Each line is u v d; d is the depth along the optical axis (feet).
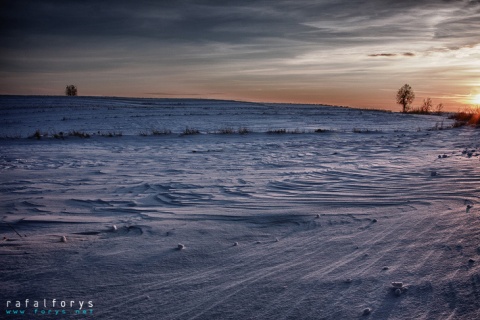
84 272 10.30
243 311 8.25
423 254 10.62
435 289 8.71
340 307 8.23
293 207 16.52
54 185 23.13
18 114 115.44
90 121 96.27
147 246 12.24
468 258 10.12
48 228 14.40
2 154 41.65
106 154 41.14
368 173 24.21
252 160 34.04
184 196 19.39
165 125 87.30
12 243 12.63
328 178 23.15
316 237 12.67
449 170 23.44
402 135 57.93
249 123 94.07
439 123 99.45
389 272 9.68
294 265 10.48
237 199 18.39
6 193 20.89
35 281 9.80
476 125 69.31
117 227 14.37
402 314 7.86
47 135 63.82
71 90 274.77
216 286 9.40
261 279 9.70
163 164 32.68
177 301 8.75
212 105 177.78
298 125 89.86
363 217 14.61
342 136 60.34
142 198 19.29
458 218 13.50
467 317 7.63
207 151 42.80
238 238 12.89
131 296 9.01
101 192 20.94
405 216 14.34
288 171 26.78
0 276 10.10
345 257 10.83
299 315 8.02
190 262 10.89
